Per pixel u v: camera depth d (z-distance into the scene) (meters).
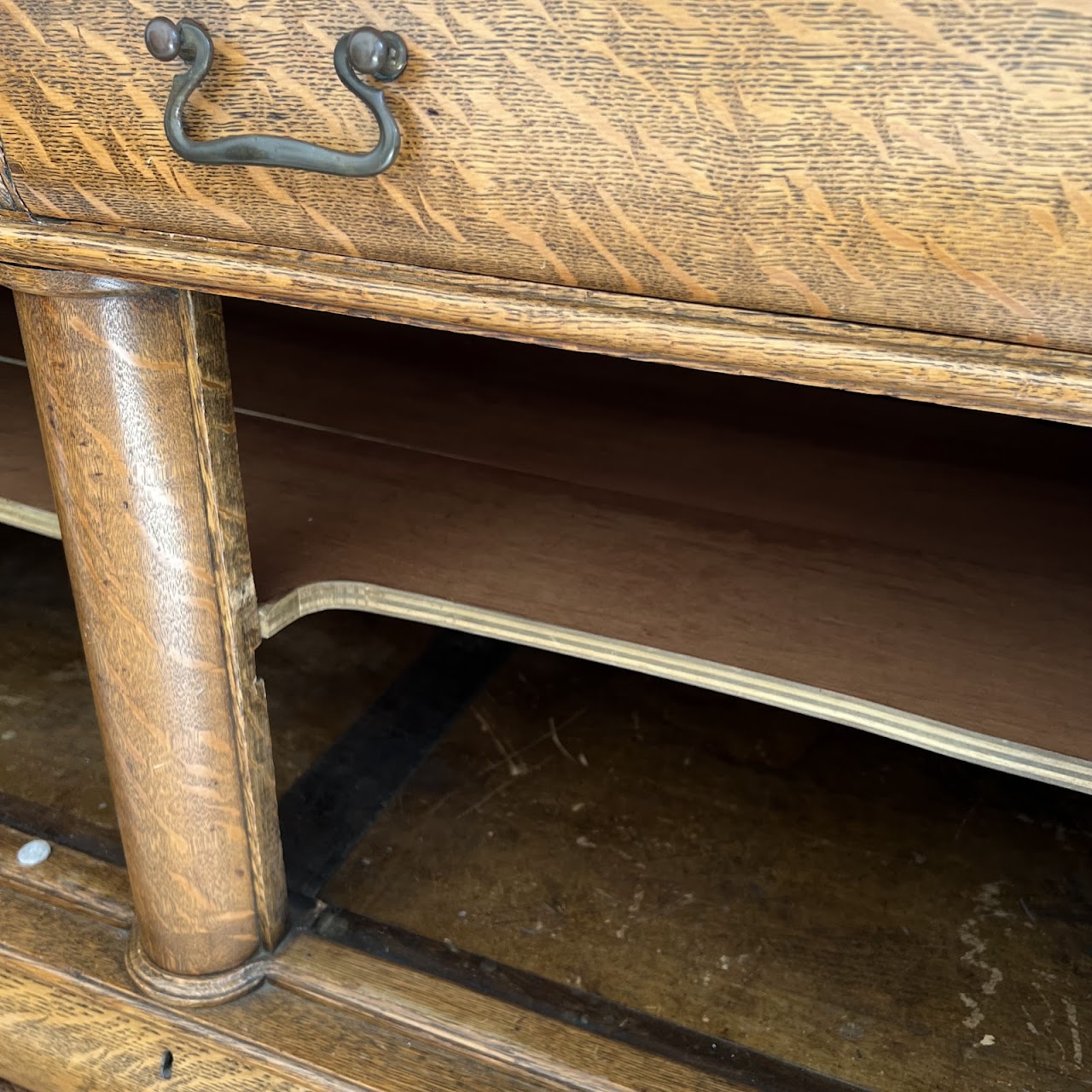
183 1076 0.67
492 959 0.71
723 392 0.90
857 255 0.36
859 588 0.65
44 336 0.51
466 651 1.02
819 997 0.69
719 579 0.65
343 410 0.85
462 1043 0.65
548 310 0.41
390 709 0.94
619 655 0.60
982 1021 0.68
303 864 0.77
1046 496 0.76
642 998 0.68
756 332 0.39
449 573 0.65
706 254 0.38
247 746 0.62
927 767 0.89
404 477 0.75
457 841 0.80
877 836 0.82
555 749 0.90
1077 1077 0.64
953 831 0.83
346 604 0.64
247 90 0.41
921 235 0.35
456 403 0.87
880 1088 0.63
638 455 0.80
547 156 0.38
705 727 0.93
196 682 0.58
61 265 0.48
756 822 0.83
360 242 0.43
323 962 0.69
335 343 0.97
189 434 0.53
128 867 0.65
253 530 0.68
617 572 0.66
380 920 0.73
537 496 0.73
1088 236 0.33
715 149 0.36
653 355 0.40
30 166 0.46
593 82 0.36
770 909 0.75
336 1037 0.66
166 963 0.67
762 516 0.72
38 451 0.76
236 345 0.97
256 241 0.45
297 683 0.97
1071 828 0.83
